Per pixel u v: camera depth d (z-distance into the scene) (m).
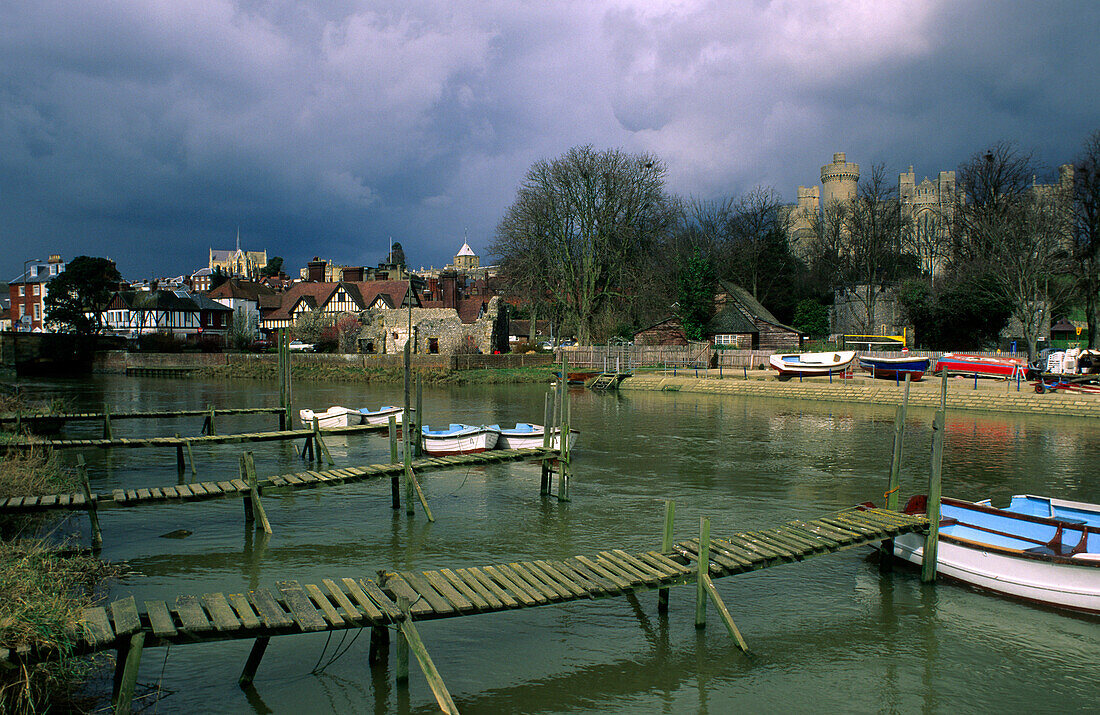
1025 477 19.28
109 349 69.88
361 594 8.12
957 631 9.74
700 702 7.95
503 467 20.98
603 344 59.75
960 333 52.53
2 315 102.88
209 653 8.89
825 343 57.78
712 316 61.56
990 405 33.22
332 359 59.06
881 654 9.12
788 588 11.20
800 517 15.30
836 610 10.41
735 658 8.98
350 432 21.80
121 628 6.82
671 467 20.94
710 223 78.38
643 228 58.41
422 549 13.12
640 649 9.20
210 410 25.33
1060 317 60.22
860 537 10.70
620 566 9.56
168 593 10.74
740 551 10.05
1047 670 8.72
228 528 14.44
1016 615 10.17
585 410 36.22
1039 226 46.03
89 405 38.03
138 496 13.33
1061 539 11.02
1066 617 10.06
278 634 7.21
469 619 10.06
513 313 89.88
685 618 10.15
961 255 59.03
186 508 16.11
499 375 53.41
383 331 63.91
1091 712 7.84
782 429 28.91
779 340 59.12
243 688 8.05
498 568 9.36
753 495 17.33
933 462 11.24
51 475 16.45
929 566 11.27
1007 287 45.84
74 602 8.48
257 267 156.12
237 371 59.41
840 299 66.88
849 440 25.95
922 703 8.00
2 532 13.45
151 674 8.32
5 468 14.83
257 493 14.20
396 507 16.08
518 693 8.09
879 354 46.03
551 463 17.53
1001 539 11.93
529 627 9.82
